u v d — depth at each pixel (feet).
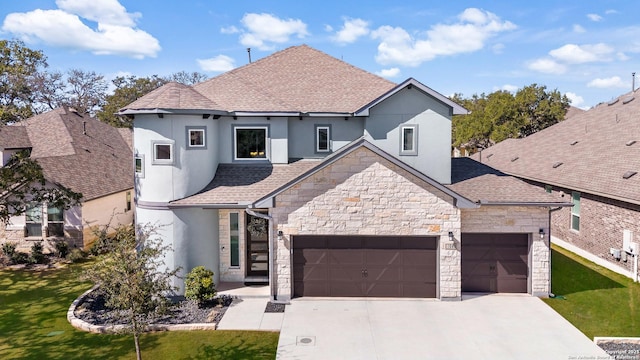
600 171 66.44
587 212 65.87
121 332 32.94
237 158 58.18
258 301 48.39
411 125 56.65
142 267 33.14
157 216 49.57
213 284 48.21
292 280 49.08
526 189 52.42
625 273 56.75
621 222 57.72
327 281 49.26
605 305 46.73
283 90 62.69
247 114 55.93
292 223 47.78
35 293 52.60
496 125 162.71
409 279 48.80
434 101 56.44
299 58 69.36
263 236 55.36
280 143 58.13
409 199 47.26
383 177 47.19
